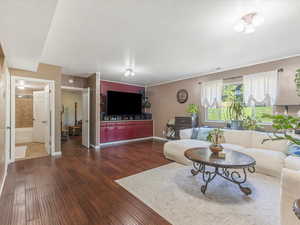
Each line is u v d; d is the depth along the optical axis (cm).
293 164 220
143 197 201
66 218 162
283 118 114
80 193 211
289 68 323
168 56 328
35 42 214
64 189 221
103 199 197
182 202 190
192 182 241
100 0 159
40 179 252
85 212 171
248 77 377
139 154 405
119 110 572
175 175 269
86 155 395
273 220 158
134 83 643
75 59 346
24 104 578
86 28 215
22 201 191
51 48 284
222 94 434
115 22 201
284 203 138
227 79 425
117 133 548
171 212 171
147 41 257
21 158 366
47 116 405
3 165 239
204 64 385
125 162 340
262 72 357
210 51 302
